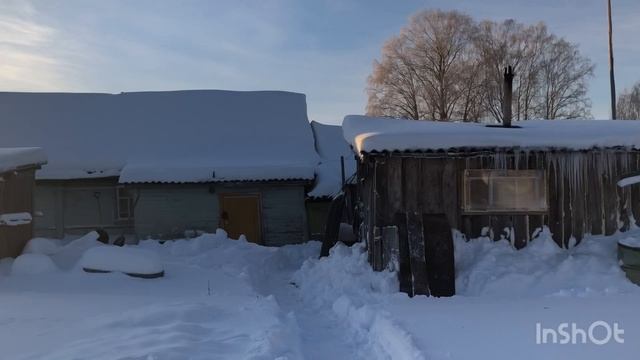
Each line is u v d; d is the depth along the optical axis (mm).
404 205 10281
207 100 23750
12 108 22641
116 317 7246
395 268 9703
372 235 10422
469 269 9664
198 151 21375
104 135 21844
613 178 10469
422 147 10117
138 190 19094
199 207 19297
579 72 46625
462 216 10312
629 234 10133
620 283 9023
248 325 7203
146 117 22844
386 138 10109
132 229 20109
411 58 45938
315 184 19922
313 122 24531
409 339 6297
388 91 46500
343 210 14688
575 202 10414
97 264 10367
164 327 6785
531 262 9680
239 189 19438
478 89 44781
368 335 7098
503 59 45406
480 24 46688
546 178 10391
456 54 45812
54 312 7617
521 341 6363
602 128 11484
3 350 5957
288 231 19500
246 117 23109
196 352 5926
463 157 10359
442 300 8719
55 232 19812
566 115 46594
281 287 11812
